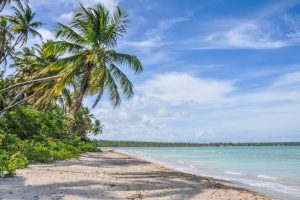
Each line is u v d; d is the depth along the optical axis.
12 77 34.16
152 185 11.23
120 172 15.64
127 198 8.45
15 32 32.81
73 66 19.36
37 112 29.67
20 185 9.08
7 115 23.09
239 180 16.78
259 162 35.62
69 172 13.41
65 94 34.94
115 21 20.22
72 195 8.22
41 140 23.94
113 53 20.00
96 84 18.92
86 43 20.75
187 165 29.08
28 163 15.06
